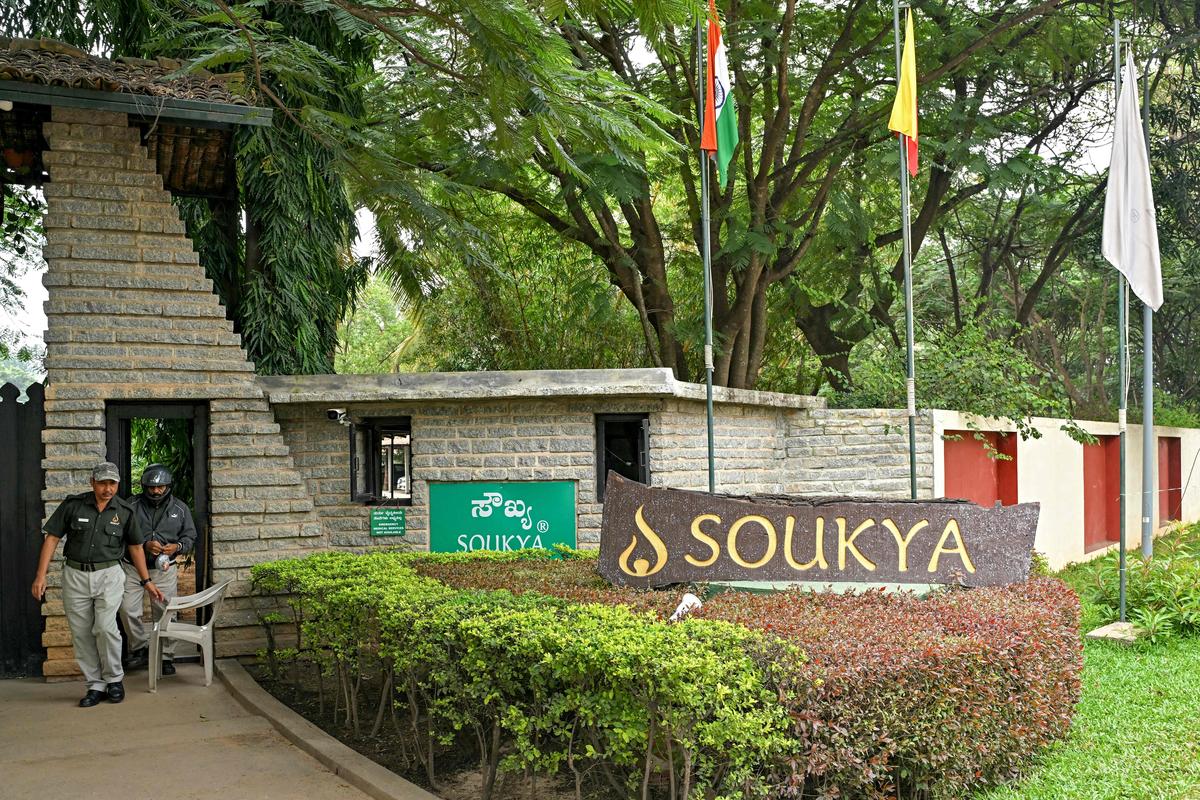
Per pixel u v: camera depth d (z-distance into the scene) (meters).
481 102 6.60
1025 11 13.22
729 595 6.04
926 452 12.19
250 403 9.08
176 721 7.10
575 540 10.02
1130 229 10.26
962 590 6.46
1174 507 21.67
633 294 14.36
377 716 6.68
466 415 10.06
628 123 6.04
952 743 4.98
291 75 8.19
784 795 4.55
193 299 8.89
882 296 17.23
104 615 7.53
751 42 12.42
